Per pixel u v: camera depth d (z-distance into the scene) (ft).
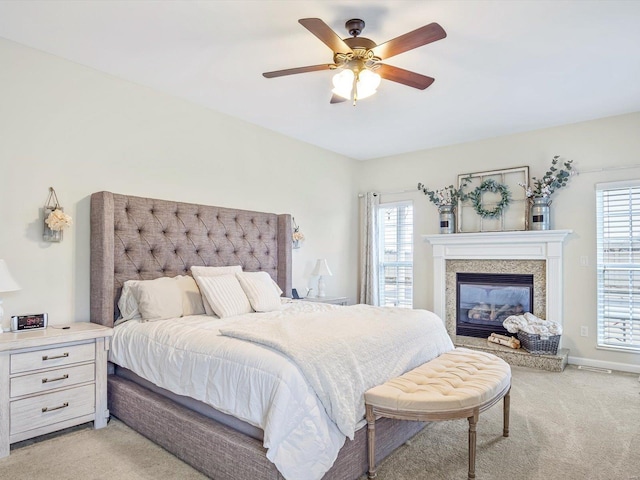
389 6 7.39
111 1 7.24
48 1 7.23
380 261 18.65
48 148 9.14
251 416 5.83
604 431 8.35
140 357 8.16
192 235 11.51
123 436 7.91
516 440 7.93
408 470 6.77
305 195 16.17
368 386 6.75
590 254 13.55
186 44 8.77
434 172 17.03
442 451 7.47
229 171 13.15
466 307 16.14
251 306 10.38
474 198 15.67
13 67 8.67
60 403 7.80
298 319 8.38
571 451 7.47
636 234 12.89
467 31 8.18
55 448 7.42
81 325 8.91
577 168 13.82
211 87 11.03
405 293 17.81
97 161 9.95
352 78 8.13
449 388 6.69
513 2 7.23
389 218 18.48
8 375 7.18
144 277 10.32
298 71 8.13
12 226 8.59
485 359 8.43
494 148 15.51
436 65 9.66
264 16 7.71
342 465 6.08
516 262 14.84
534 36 8.36
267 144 14.53
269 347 6.29
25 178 8.79
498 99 11.78
